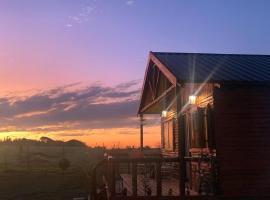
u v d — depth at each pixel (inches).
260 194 509.4
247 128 522.6
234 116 523.5
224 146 515.5
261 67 593.3
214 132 522.3
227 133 518.6
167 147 826.8
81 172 1649.9
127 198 491.2
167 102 816.9
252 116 525.3
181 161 496.1
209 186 512.4
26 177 1535.4
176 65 577.6
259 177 513.0
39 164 2288.4
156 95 789.9
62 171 1759.4
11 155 2908.5
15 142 4254.4
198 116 589.3
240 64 619.8
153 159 496.4
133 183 495.8
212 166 509.4
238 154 515.5
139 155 764.6
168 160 496.4
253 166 514.6
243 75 533.6
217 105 523.2
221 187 504.4
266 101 530.9
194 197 494.0
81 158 2559.1
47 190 1149.7
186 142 685.9
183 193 493.0
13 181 1403.8
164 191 565.9
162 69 596.7
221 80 503.5
